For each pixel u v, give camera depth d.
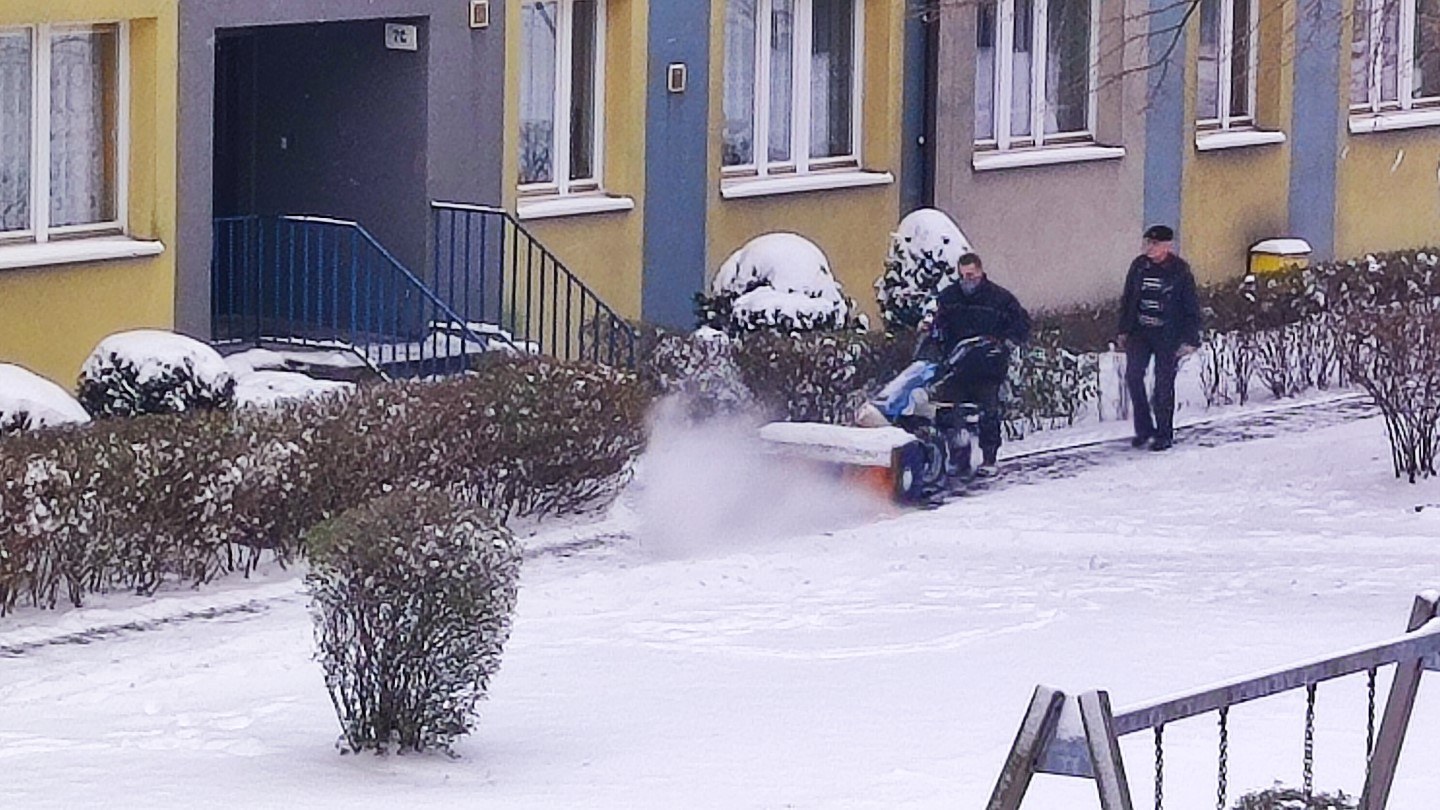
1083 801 9.08
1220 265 27.22
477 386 16.08
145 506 14.04
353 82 20.02
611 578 15.17
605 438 16.62
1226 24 27.28
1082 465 19.55
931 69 23.64
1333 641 12.98
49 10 17.20
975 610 14.17
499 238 20.03
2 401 14.35
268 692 12.09
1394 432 18.98
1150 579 15.25
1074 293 25.45
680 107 21.72
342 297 19.73
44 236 17.61
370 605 10.44
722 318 20.11
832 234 23.11
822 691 11.85
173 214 18.12
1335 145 28.45
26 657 12.91
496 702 11.66
